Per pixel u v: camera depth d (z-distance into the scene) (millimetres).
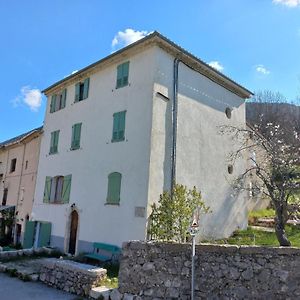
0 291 9164
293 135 15023
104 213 14086
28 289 9406
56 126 18891
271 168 11633
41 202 18703
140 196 12695
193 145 14797
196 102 15398
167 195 11688
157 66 13734
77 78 17906
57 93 19641
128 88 14469
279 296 6184
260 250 6520
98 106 15922
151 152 12836
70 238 15992
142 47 14195
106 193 14242
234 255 6715
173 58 14641
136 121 13711
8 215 21891
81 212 15336
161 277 7348
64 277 9430
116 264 12383
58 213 16953
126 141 13914
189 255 7168
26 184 21156
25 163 22000
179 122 14281
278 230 9250
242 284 6512
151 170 12719
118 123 14477
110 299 7914
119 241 13062
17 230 21500
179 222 11062
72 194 16203
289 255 6285
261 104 33969
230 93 17875
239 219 16734
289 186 10172
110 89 15445
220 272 6762
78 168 16250
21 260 13867
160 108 13562
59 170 17688
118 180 13766
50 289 9414
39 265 12617
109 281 9070
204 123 15633
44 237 17047
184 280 7078
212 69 16109
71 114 17797
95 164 15227
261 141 12711
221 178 16062
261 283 6363
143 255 7715
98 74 16500
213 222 15102
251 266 6520
